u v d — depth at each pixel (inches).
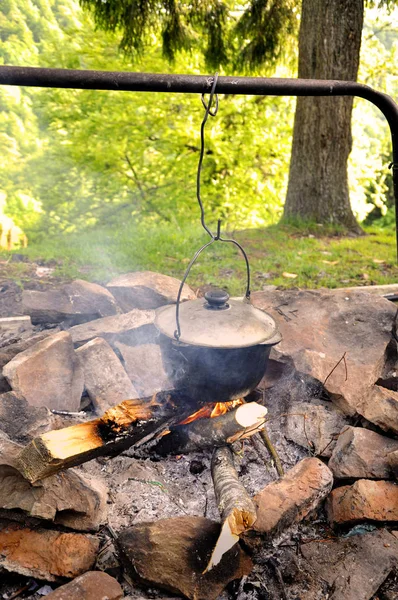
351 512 76.4
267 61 301.0
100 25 283.3
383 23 406.9
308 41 236.5
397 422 87.7
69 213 490.6
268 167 468.4
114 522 77.3
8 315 139.4
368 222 707.4
